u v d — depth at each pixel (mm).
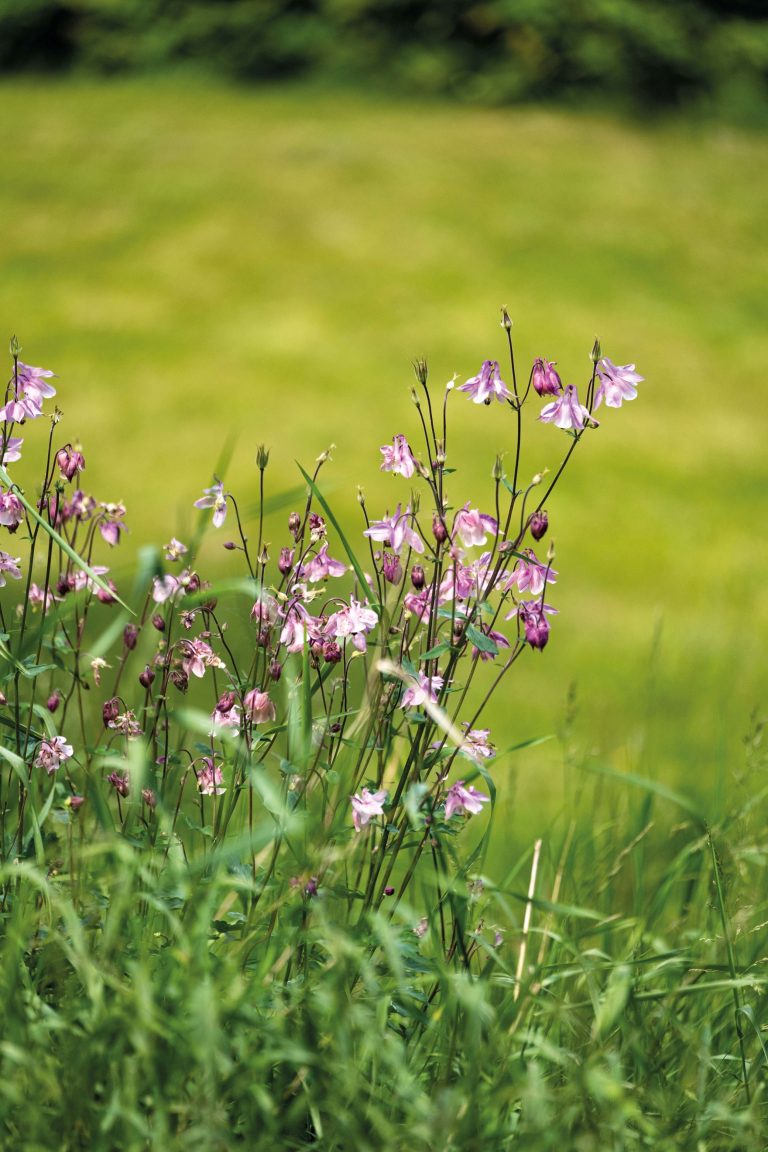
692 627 9203
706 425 14250
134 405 14156
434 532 3012
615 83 26344
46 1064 2516
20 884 2893
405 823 3066
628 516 11570
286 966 2980
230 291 17312
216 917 3094
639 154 23625
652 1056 3002
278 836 2672
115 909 2568
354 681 3863
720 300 18219
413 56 26812
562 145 23469
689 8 26766
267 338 15938
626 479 12461
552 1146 2568
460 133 23625
